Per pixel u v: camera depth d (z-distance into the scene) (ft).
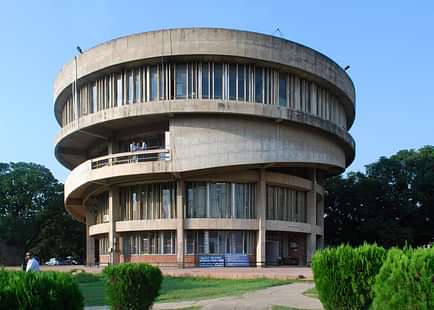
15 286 19.19
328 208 216.74
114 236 134.51
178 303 54.95
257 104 124.67
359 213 210.79
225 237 129.08
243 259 127.85
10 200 233.55
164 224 127.54
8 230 223.71
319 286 33.01
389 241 194.90
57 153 158.30
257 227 129.29
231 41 123.65
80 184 137.69
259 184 131.03
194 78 125.80
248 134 125.39
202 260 126.00
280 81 131.75
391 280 22.93
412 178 210.38
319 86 141.90
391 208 211.20
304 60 131.64
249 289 69.41
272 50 126.72
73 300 20.81
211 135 123.75
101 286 81.46
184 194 128.06
